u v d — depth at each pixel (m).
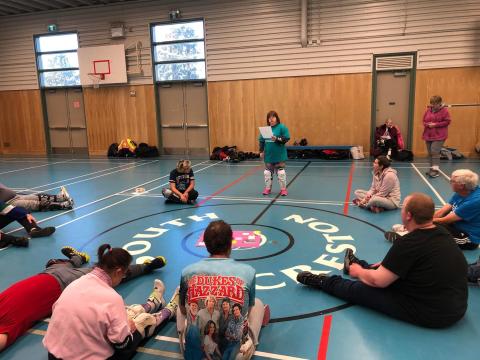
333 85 11.72
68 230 5.05
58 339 2.11
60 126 14.69
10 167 11.14
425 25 10.73
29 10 13.77
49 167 11.02
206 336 2.03
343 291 3.01
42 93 14.54
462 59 10.62
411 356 2.35
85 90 14.05
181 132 13.54
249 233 4.68
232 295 2.05
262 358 2.37
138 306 2.69
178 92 13.30
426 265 2.54
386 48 11.12
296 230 4.77
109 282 2.26
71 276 2.95
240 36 12.23
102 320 2.11
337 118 11.85
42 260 4.06
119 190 7.54
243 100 12.56
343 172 9.04
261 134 6.50
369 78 11.40
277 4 11.76
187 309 2.11
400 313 2.69
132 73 13.40
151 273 3.64
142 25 12.98
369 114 11.58
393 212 5.44
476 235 3.80
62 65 14.14
